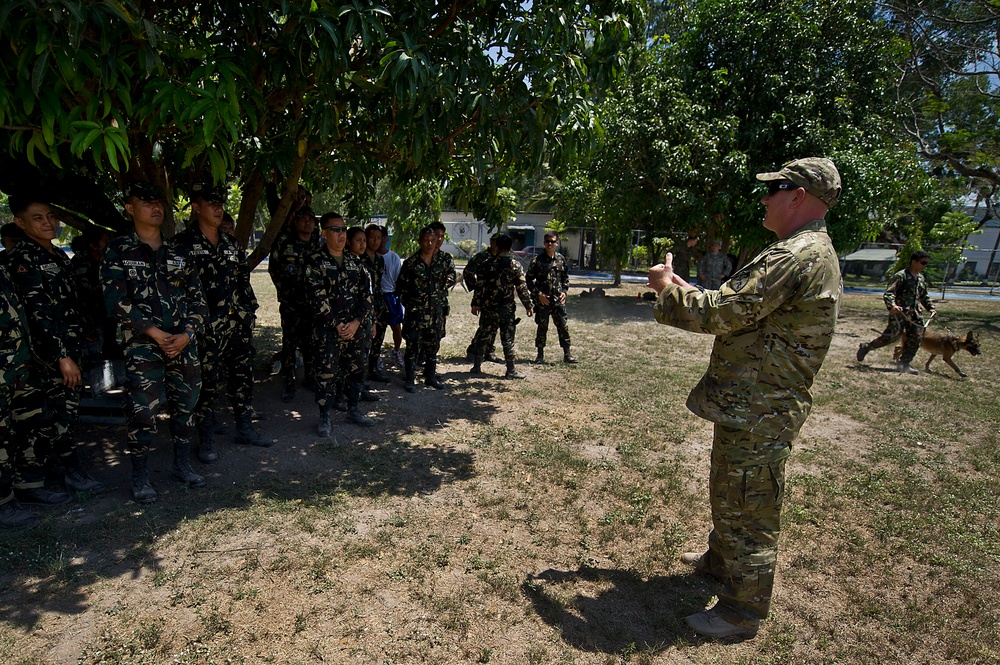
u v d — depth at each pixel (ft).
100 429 15.40
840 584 10.28
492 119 13.99
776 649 8.55
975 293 82.02
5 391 10.56
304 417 17.29
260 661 7.76
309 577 9.56
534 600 9.30
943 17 54.95
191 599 8.89
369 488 12.86
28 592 8.88
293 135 14.52
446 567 10.05
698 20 46.16
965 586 10.27
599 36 14.60
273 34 12.69
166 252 11.51
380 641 8.24
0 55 8.73
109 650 7.79
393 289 23.75
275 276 18.01
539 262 25.23
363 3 11.44
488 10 14.07
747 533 8.42
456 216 90.12
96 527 10.69
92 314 15.17
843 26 45.57
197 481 12.54
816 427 18.99
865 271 119.75
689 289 8.23
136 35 9.17
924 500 13.62
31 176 14.47
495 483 13.50
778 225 8.71
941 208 67.62
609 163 45.42
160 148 16.85
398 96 11.22
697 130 42.04
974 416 20.58
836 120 45.29
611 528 11.64
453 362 25.75
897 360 28.40
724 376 8.34
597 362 26.43
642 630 8.79
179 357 11.85
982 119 56.49
